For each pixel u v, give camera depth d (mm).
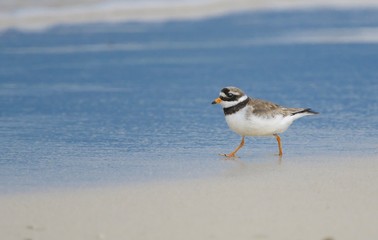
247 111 13031
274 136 13789
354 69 23734
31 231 8844
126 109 18109
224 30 32906
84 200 10172
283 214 9367
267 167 12141
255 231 8711
